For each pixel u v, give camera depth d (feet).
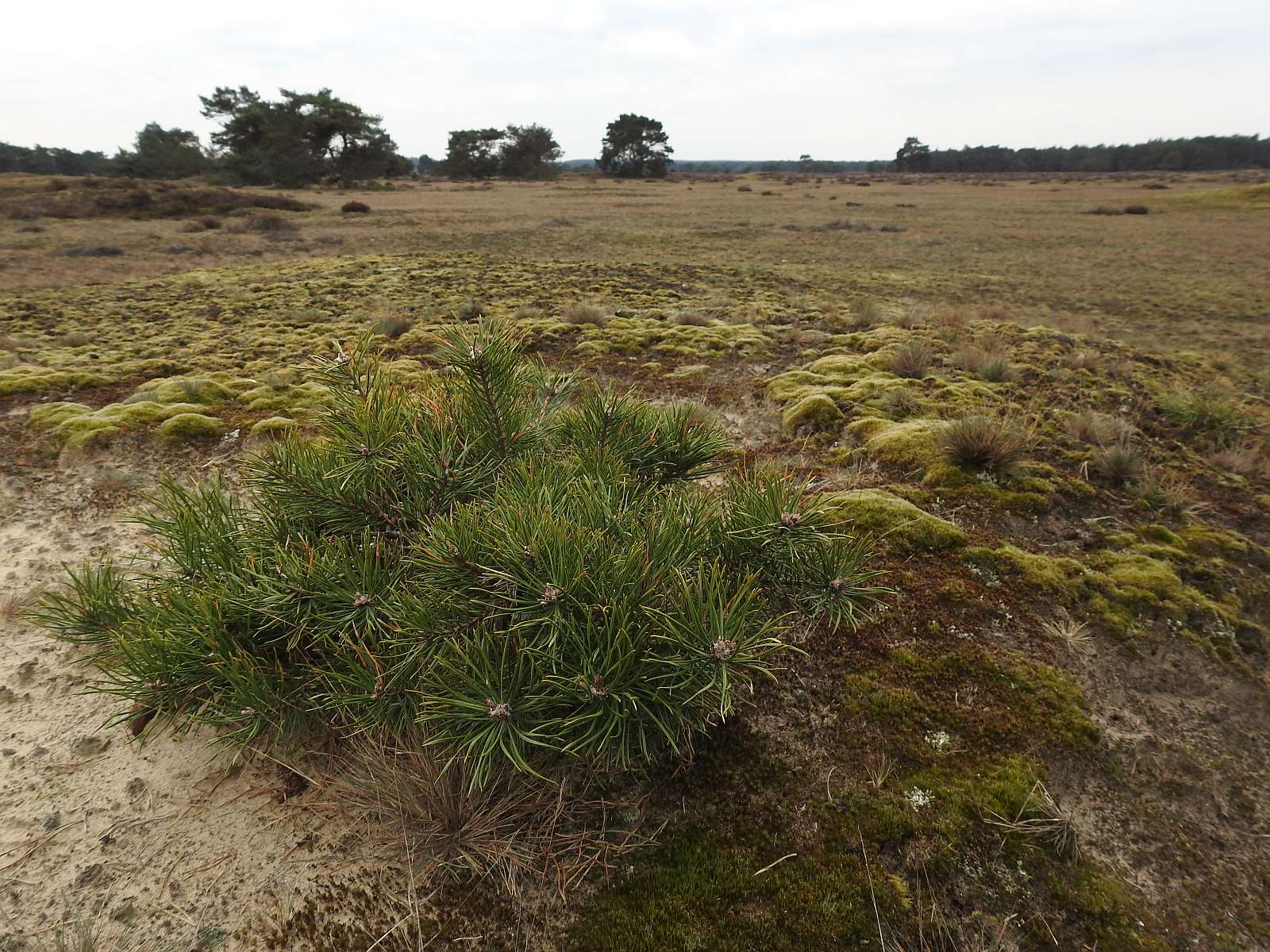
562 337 30.01
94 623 10.21
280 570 8.66
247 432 20.01
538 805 8.59
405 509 9.45
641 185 291.99
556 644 7.39
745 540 9.01
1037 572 12.66
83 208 121.29
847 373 24.00
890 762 9.27
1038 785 8.87
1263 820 8.87
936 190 238.27
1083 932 7.55
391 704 8.11
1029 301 53.57
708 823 8.61
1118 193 206.49
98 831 8.81
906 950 7.29
